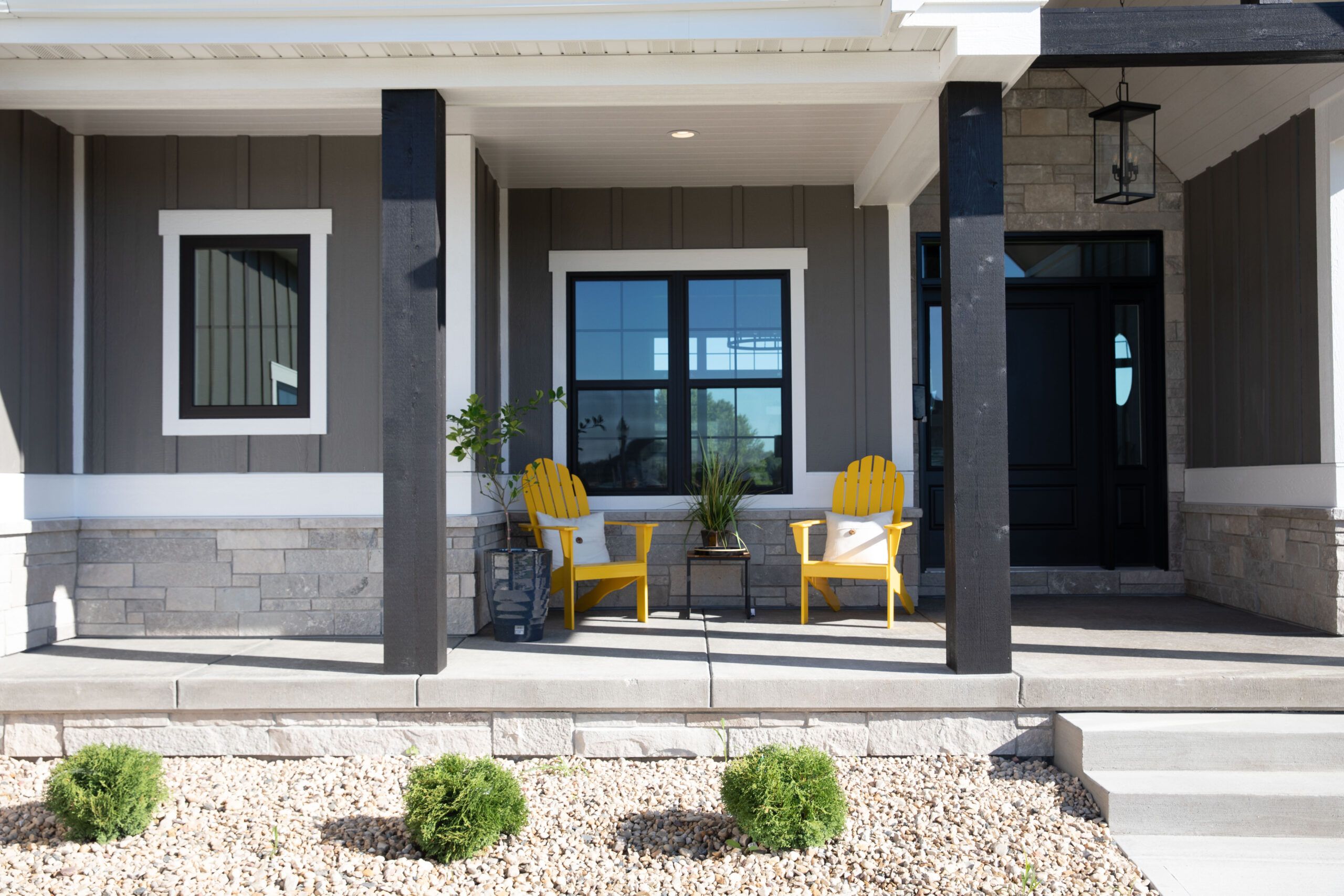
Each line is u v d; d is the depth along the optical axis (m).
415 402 4.05
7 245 4.64
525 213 6.28
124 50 3.97
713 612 5.89
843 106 4.91
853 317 6.24
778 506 6.19
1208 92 5.57
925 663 4.18
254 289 5.26
